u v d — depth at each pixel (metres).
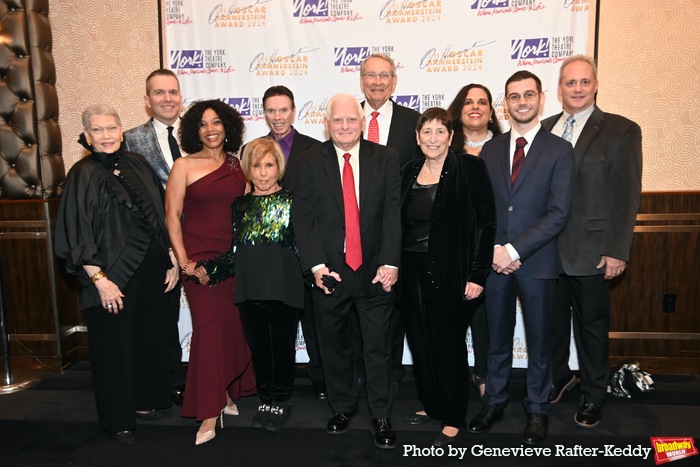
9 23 3.54
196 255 2.62
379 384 2.56
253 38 3.60
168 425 2.82
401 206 2.50
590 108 2.69
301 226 2.49
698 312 3.45
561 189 2.43
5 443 2.63
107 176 2.55
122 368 2.59
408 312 2.54
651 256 3.46
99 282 2.48
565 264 2.64
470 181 2.42
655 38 3.40
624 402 3.03
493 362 2.68
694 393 3.15
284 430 2.73
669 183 3.50
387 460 2.41
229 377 2.70
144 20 3.68
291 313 2.63
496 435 2.63
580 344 2.78
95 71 3.74
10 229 3.58
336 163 2.47
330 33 3.56
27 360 3.65
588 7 3.38
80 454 2.52
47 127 3.65
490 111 3.03
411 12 3.50
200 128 2.62
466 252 2.39
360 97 3.59
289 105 2.97
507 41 3.46
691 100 3.42
